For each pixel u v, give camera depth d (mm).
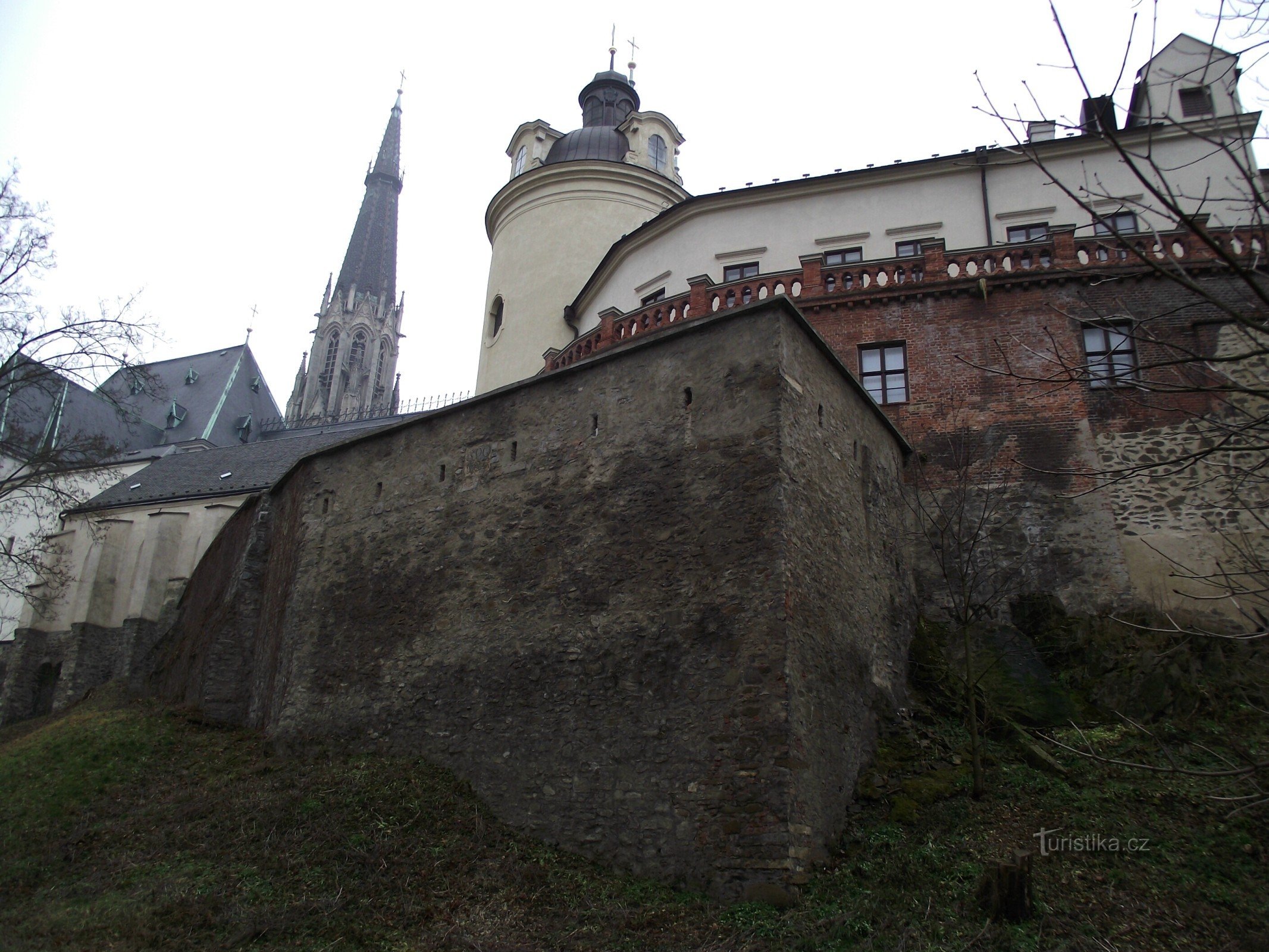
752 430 15312
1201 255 21453
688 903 12531
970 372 21781
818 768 13562
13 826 17141
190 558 45625
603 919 12320
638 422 16969
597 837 14227
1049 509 20281
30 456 27328
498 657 17031
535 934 12031
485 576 18062
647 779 14086
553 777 15211
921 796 14336
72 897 14156
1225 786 13562
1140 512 19875
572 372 18578
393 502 20922
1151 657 16906
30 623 46125
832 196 26672
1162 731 15461
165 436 71938
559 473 17797
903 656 18141
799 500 15094
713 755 13531
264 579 25031
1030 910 11352
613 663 15297
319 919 12625
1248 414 9328
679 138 37281
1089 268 21875
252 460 52438
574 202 33875
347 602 20625
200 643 26062
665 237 28375
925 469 21234
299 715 20047
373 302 111062
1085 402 20922
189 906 13172
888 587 18328
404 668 18656
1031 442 20906
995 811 13961
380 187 117812
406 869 13930
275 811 16141
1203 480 19672
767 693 13367
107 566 46625
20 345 24438
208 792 17875
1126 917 11406
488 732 16516
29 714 45062
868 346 22641
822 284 23422
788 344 16000
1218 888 11898
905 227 25719
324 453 23500
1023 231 25078
